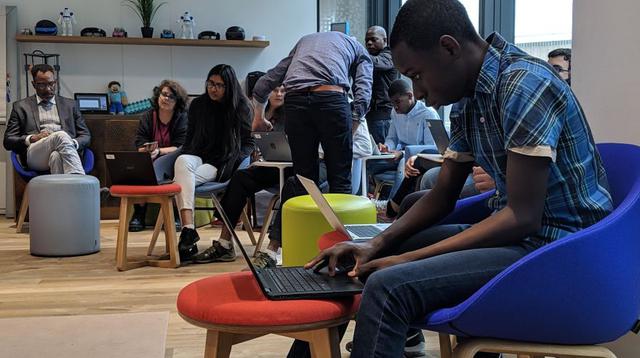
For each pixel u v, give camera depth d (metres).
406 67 1.27
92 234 4.31
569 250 1.09
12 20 6.45
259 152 4.32
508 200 1.18
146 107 6.53
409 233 1.47
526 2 4.71
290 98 3.50
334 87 3.44
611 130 1.76
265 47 6.92
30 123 5.62
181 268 3.82
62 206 4.20
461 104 1.40
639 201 1.16
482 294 1.09
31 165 5.40
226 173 4.18
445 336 1.52
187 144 4.36
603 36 1.77
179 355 2.31
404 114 5.27
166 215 3.84
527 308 1.10
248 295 1.39
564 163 1.21
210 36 6.64
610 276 1.11
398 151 4.95
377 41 5.52
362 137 4.27
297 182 3.54
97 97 6.49
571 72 1.91
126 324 2.67
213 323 1.29
